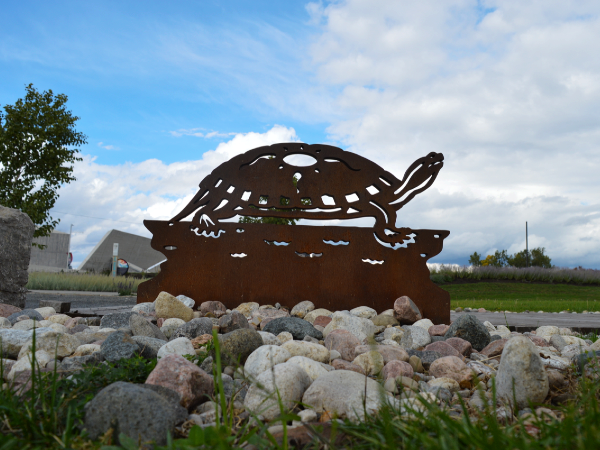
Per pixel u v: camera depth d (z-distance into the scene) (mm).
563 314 8156
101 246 24797
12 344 2541
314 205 5574
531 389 1720
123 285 14281
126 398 1381
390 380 1981
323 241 5508
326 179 5609
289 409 1650
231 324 3438
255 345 2434
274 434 1395
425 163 5637
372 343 1416
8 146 13258
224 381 1960
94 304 8180
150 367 1957
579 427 1173
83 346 2592
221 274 5457
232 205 5559
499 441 1019
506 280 20734
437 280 19484
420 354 2746
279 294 5438
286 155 5625
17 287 5391
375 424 1350
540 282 20781
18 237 5402
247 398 1702
